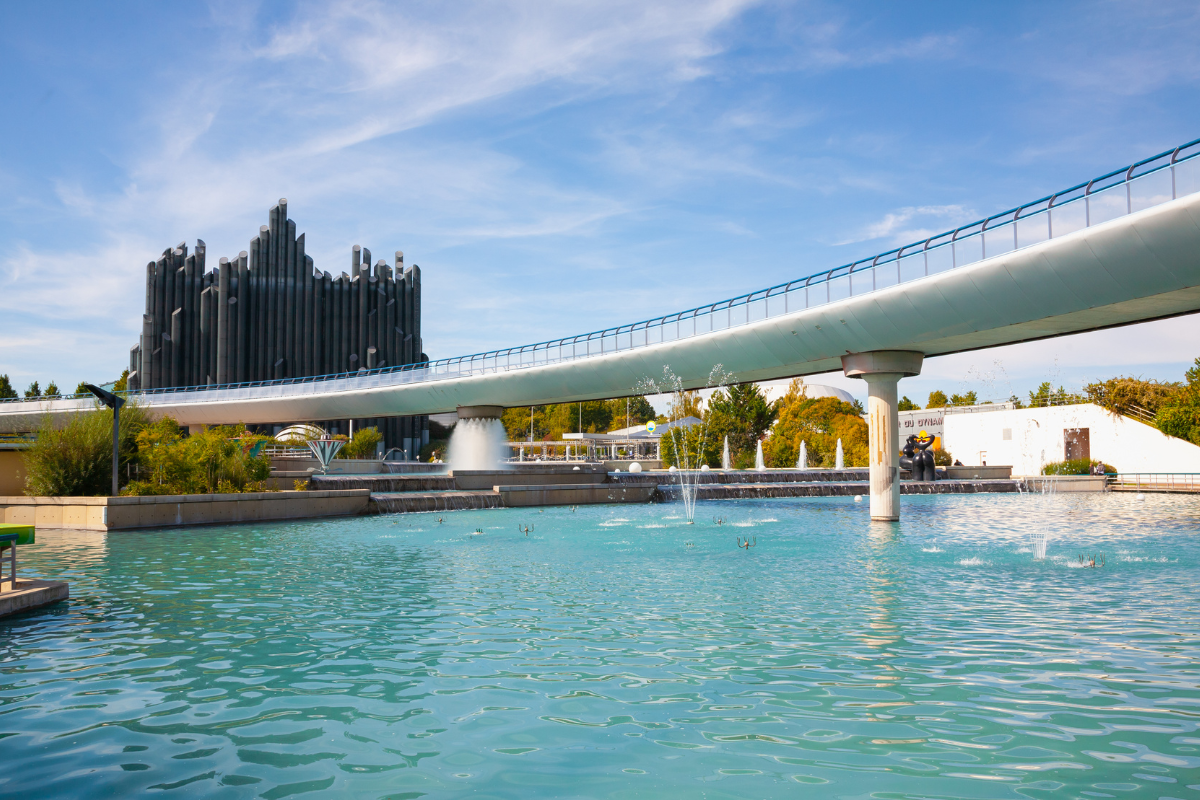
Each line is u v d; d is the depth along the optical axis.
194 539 19.19
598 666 7.38
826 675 7.04
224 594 11.45
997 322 22.61
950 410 61.81
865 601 10.95
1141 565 14.86
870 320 25.33
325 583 12.51
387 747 5.28
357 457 59.56
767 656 7.75
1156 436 45.91
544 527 22.77
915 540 19.50
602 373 39.28
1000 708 6.09
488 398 46.75
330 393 54.81
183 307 80.88
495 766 4.94
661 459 62.94
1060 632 8.84
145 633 8.83
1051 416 51.81
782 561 15.46
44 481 23.75
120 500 20.77
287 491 25.36
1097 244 19.11
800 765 4.95
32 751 5.20
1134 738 5.43
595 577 13.22
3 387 81.75
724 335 31.41
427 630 8.99
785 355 29.69
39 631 8.92
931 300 23.34
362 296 83.88
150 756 5.11
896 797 4.46
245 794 4.50
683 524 23.97
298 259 81.25
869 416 26.64
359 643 8.33
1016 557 16.14
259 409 59.31
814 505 33.12
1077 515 28.14
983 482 44.56
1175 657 7.67
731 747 5.27
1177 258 18.00
